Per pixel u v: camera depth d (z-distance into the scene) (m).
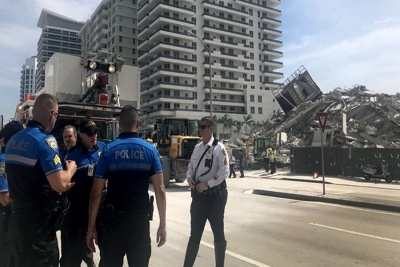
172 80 79.75
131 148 3.18
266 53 96.00
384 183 16.78
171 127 18.06
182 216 8.96
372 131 30.52
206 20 87.00
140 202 3.15
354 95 40.41
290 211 9.86
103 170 3.18
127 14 92.44
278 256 5.59
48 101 3.16
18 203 2.95
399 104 34.91
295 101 49.81
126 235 3.08
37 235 2.94
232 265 5.14
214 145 4.64
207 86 83.94
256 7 95.50
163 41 80.50
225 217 8.95
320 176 20.97
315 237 6.82
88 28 112.31
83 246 4.23
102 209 3.22
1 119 10.20
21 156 2.94
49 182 2.96
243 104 88.62
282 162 29.81
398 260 5.38
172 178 16.81
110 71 9.37
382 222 8.27
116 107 8.59
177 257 5.55
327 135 31.19
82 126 4.27
